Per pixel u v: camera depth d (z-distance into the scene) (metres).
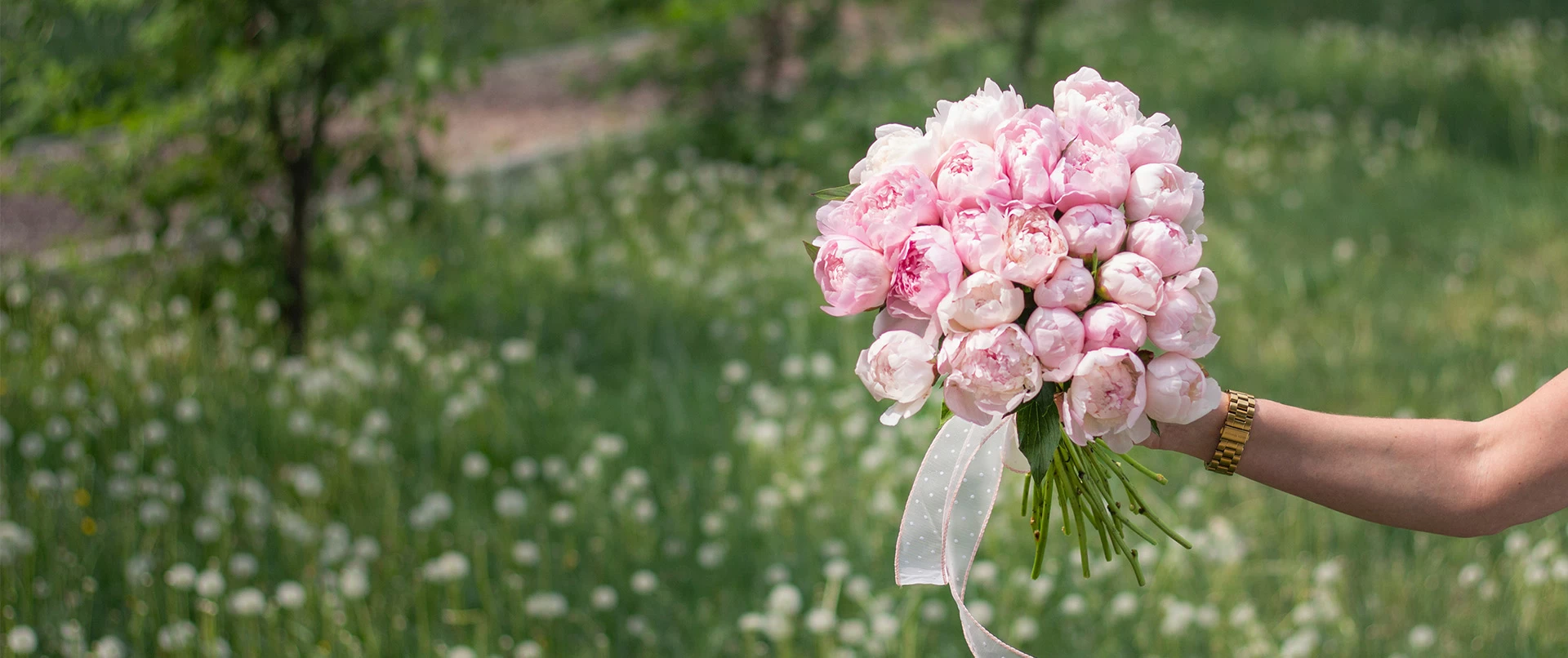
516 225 6.05
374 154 4.40
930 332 1.25
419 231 5.25
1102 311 1.19
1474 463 1.35
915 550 1.54
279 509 3.34
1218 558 3.22
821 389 4.34
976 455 1.55
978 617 2.94
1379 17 13.06
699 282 5.43
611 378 4.55
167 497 3.23
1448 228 6.80
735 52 7.35
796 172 6.94
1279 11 13.25
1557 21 12.38
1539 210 7.01
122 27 4.20
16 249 4.79
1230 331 5.10
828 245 1.29
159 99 4.27
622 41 10.91
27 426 3.61
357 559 3.07
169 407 3.79
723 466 3.64
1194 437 1.37
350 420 3.91
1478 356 4.86
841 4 7.68
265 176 4.32
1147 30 11.91
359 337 4.37
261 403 3.88
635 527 3.35
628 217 6.12
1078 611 2.93
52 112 4.04
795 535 3.39
